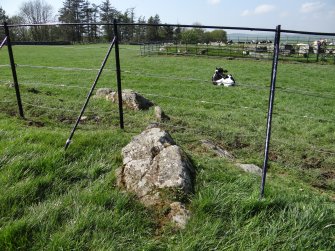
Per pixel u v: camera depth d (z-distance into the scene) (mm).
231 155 6836
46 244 2930
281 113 11938
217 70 18469
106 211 3352
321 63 32312
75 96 12273
